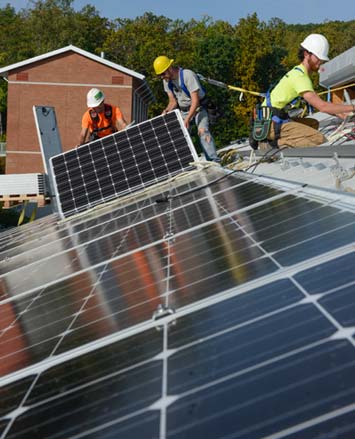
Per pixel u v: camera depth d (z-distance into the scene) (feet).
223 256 15.14
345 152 27.32
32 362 12.81
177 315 11.68
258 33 237.25
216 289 12.42
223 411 7.09
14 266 28.14
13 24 324.19
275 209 18.16
